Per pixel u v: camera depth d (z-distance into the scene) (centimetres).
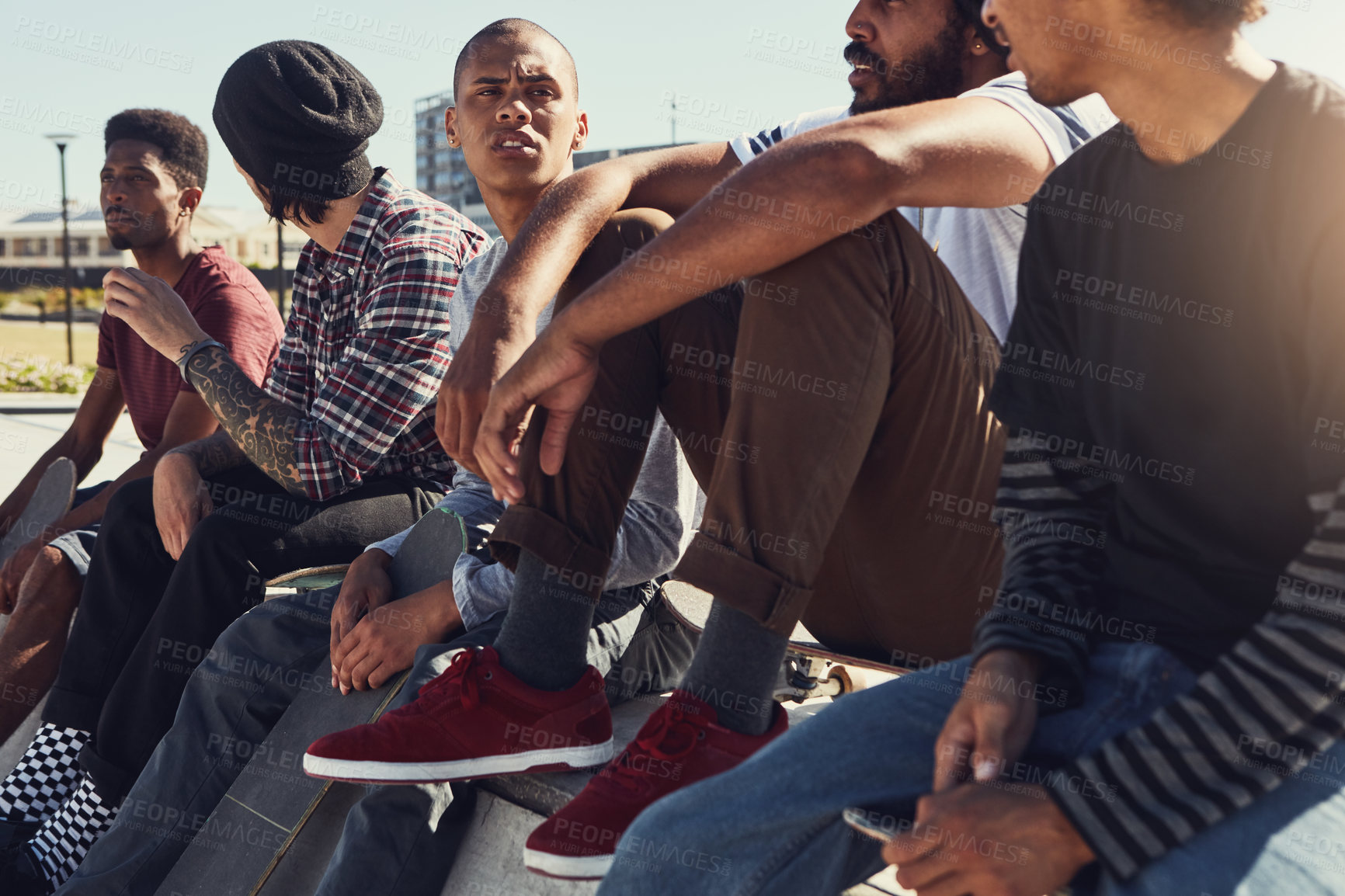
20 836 214
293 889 169
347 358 224
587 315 129
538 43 201
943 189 117
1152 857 86
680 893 106
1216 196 101
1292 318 94
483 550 185
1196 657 103
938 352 125
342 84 236
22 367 1060
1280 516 99
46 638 248
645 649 185
